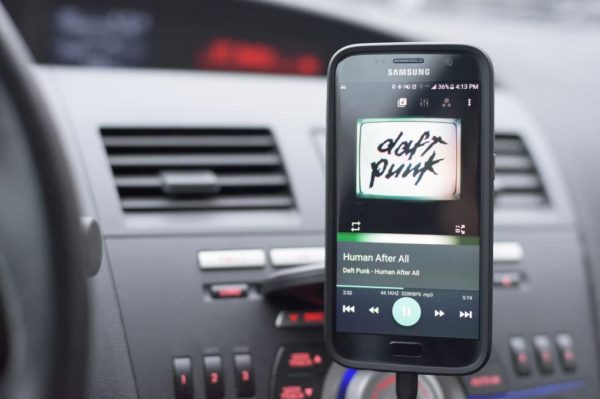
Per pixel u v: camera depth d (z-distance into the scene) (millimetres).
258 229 1262
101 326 1152
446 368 999
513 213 1413
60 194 711
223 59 2096
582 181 1501
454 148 1008
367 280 1023
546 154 1494
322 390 1176
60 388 723
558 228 1397
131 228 1229
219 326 1182
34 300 710
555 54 1808
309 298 1185
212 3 2016
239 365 1167
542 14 2037
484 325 998
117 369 1141
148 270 1198
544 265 1346
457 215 1010
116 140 1319
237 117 1379
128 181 1280
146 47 2094
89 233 882
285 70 2084
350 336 1024
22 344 719
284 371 1174
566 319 1311
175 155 1331
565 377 1277
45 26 2061
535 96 1665
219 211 1285
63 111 1331
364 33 1976
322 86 1485
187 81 1439
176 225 1244
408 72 1016
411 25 1949
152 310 1175
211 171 1334
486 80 1000
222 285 1206
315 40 2029
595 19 2010
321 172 1341
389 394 1178
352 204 1025
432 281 1015
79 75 1414
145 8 2055
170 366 1153
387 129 1018
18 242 707
